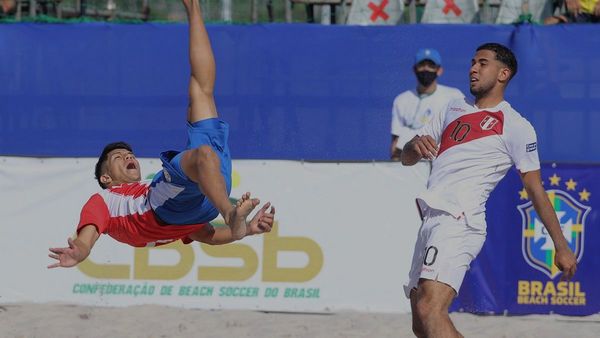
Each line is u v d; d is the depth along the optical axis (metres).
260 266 17.55
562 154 23.05
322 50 23.59
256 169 17.53
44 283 17.86
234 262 17.55
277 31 23.67
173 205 10.56
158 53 23.92
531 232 17.12
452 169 11.61
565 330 16.14
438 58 22.30
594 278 17.06
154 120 23.92
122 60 23.94
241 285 17.55
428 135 12.03
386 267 17.42
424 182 17.34
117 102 23.92
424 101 22.39
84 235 10.49
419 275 11.62
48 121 24.00
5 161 17.92
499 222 17.19
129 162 11.68
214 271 17.59
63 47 23.98
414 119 22.38
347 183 17.48
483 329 16.17
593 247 17.06
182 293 17.61
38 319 16.64
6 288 17.86
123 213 10.83
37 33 23.94
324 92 23.59
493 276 17.22
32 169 17.88
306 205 17.52
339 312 17.38
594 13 24.00
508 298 17.20
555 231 11.35
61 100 23.98
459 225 11.31
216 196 9.70
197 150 9.91
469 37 23.23
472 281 17.27
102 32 23.94
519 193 17.14
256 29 23.72
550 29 23.06
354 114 23.48
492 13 24.86
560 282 17.09
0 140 23.98
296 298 17.47
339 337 15.65
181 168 10.09
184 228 10.95
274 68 23.66
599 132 22.95
